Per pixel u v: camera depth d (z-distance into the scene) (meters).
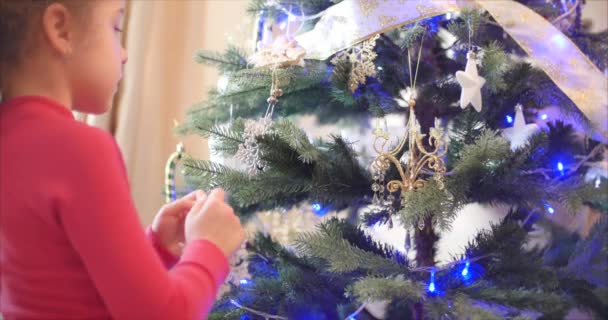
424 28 1.00
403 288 0.84
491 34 1.12
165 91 1.74
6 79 0.66
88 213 0.57
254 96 1.07
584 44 1.20
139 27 1.65
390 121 1.34
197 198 0.81
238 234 0.72
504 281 0.99
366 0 1.00
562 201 0.96
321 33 1.04
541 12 1.17
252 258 1.17
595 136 1.09
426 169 1.00
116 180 0.59
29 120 0.62
